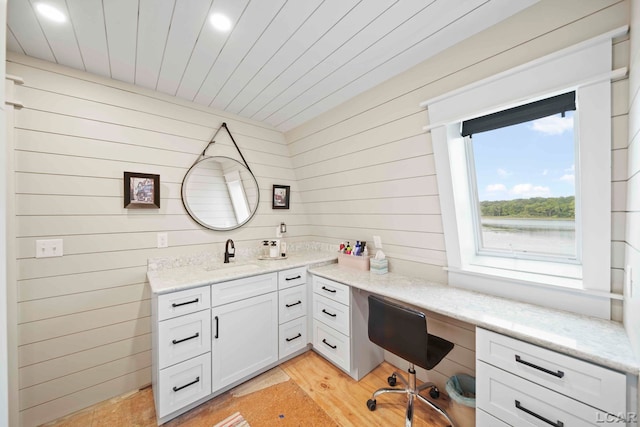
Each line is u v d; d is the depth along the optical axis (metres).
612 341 1.03
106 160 1.83
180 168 2.16
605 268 1.19
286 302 2.21
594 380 0.95
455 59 1.43
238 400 1.81
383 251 2.34
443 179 1.70
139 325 1.96
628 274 1.04
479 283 1.71
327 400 1.80
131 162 1.93
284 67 1.64
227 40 1.40
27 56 1.56
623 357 0.92
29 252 1.58
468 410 1.47
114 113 1.85
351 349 1.97
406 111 1.73
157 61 1.61
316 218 2.98
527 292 1.50
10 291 1.51
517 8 1.17
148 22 1.27
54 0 1.12
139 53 1.52
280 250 2.64
